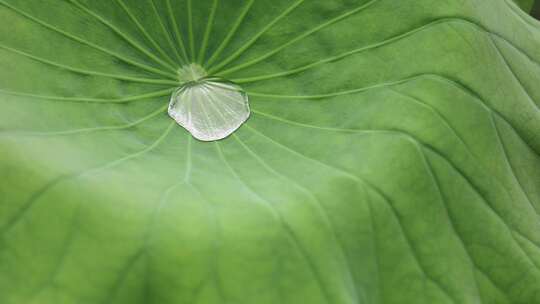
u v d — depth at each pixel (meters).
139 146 0.46
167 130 0.47
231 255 0.42
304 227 0.43
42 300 0.40
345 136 0.46
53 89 0.45
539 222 0.47
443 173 0.46
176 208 0.42
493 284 0.46
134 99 0.47
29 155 0.42
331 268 0.42
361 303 0.43
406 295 0.44
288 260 0.42
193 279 0.41
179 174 0.44
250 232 0.42
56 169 0.42
